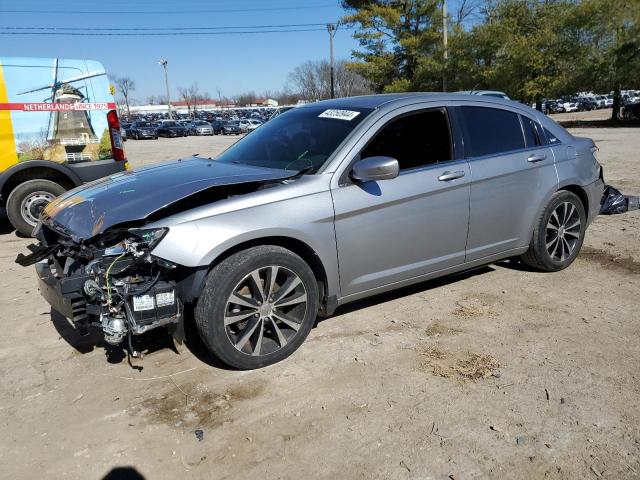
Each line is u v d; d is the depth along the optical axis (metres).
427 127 4.09
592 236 6.33
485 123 4.43
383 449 2.67
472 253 4.37
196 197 3.39
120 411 3.02
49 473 2.55
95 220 3.26
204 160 4.41
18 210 7.11
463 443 2.70
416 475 2.49
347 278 3.71
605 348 3.62
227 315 3.23
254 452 2.66
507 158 4.44
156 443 2.74
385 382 3.26
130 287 3.08
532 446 2.67
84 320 3.24
